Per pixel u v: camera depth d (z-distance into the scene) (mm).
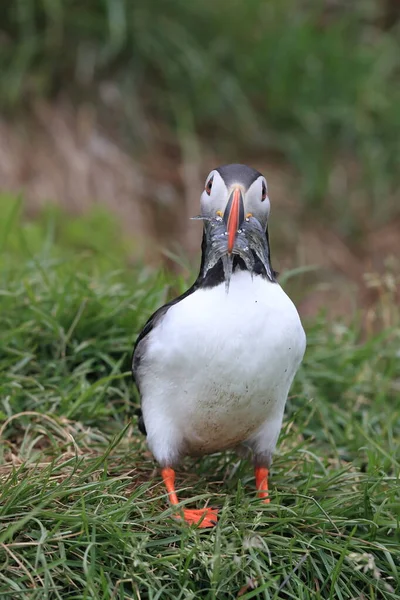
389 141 16438
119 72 15719
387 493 7312
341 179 16297
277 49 16219
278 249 15727
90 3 15234
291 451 8031
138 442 8203
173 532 6680
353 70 16500
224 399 6801
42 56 15258
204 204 7047
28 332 9164
